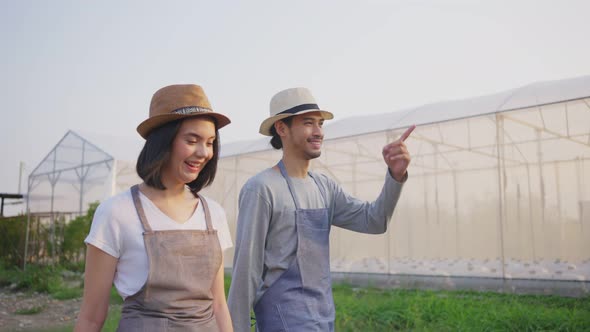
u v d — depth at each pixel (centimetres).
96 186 1627
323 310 236
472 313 543
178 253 154
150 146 159
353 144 1262
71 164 1730
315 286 235
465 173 1240
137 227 153
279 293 231
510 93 1056
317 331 227
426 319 548
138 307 150
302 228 239
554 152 1070
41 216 1360
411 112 1221
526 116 997
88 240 149
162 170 161
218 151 176
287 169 252
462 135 1130
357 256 1323
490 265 1148
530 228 1139
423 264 1235
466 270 1134
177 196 166
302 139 247
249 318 228
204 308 158
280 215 238
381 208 247
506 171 1179
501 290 840
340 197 267
